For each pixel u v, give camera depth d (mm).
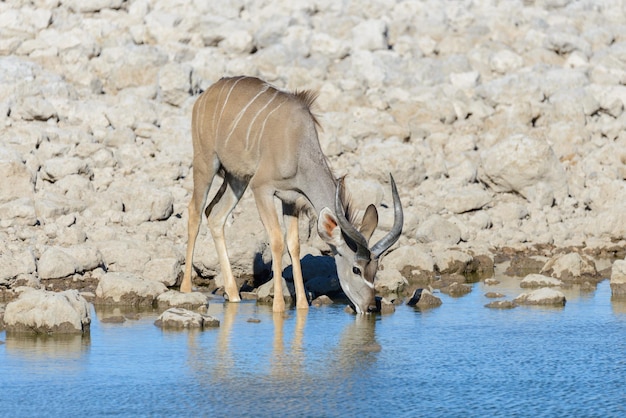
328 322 39625
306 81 70938
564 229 56969
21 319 37406
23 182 52688
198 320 38469
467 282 48344
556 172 60500
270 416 28422
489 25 83375
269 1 81812
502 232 55875
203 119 44438
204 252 47344
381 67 74000
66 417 28266
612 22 89062
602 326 38875
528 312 41469
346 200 42250
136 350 34906
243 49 75125
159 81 66562
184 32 74750
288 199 42500
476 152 64812
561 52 80312
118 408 28969
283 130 41750
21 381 31281
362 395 30297
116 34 72688
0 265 43562
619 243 55562
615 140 67688
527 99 71250
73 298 38250
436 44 79938
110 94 67812
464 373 32594
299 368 32938
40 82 64562
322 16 82125
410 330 38219
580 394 30641
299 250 44219
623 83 75812
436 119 68562
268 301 44219
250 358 34031
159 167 57781
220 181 56281
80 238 48094
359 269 40594
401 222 41188
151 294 42719
